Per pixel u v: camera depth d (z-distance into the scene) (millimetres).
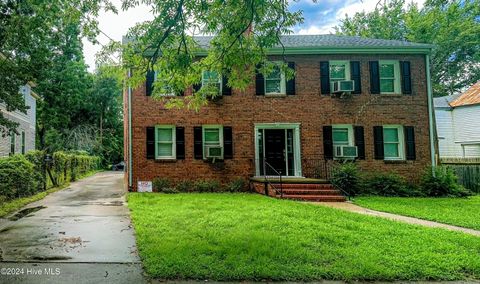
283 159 14961
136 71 7117
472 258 4801
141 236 5848
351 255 4863
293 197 11500
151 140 14336
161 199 10930
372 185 13734
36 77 9523
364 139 14984
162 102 14453
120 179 21516
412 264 4508
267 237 5699
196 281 3984
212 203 9922
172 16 6207
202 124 14617
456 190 13586
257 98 14898
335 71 15422
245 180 14492
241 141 14734
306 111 14977
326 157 14805
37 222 7277
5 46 8758
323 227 6625
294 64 15125
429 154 15148
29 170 11633
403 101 15281
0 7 8203
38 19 8438
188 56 6523
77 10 6496
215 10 6508
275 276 4062
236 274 4090
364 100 15156
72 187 15750
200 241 5477
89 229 6605
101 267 4418
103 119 43781
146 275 4125
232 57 7156
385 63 15516
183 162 14414
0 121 9453
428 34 25891
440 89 33062
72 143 36875
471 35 26297
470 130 22891
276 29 6816
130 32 6590
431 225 7488
